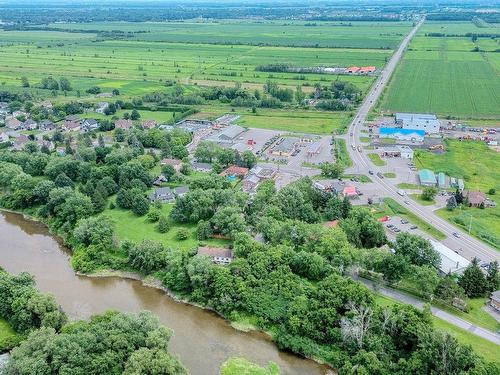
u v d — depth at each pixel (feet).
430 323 467.11
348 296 496.23
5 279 523.29
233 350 488.44
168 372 408.87
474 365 406.21
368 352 444.14
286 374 457.68
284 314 510.58
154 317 465.06
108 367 413.59
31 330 469.16
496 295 521.24
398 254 563.07
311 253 576.61
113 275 613.11
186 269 571.69
